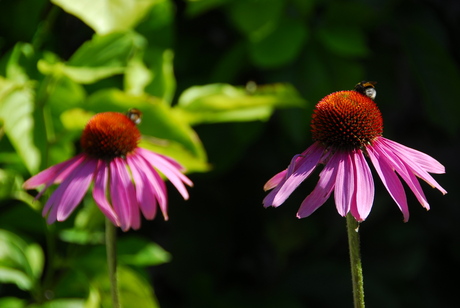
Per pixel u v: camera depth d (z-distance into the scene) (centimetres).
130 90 122
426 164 97
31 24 125
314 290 144
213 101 119
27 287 116
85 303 116
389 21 139
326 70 132
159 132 117
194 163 116
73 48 133
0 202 129
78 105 119
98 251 120
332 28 132
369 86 100
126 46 117
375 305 143
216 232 145
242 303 141
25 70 121
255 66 134
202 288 141
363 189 95
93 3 114
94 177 100
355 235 95
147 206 99
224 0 128
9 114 115
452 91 138
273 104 120
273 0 127
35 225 122
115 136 100
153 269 142
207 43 140
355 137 97
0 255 116
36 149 116
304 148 142
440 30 145
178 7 138
